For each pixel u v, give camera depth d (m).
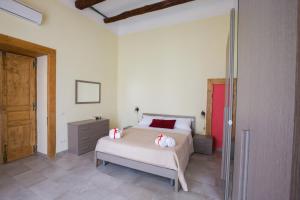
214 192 2.18
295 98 0.61
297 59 0.60
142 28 4.70
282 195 0.68
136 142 2.68
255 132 0.91
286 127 0.66
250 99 1.00
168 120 3.96
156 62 4.55
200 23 3.98
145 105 4.74
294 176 0.61
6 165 2.89
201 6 3.91
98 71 4.36
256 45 0.93
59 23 3.33
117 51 5.07
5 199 1.98
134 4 3.88
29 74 3.30
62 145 3.48
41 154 3.40
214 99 3.87
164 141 2.50
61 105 3.44
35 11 2.79
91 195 2.08
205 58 3.95
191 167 2.94
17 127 3.15
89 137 3.66
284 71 0.67
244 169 0.99
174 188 2.27
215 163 3.12
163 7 3.62
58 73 3.35
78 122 3.69
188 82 4.16
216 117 3.85
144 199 2.03
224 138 2.36
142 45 4.73
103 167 2.87
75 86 3.72
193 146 3.66
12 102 3.06
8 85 3.00
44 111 3.32
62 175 2.57
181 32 4.21
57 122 3.37
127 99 4.99
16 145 3.14
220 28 3.78
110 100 4.82
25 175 2.55
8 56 2.98
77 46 3.75
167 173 2.26
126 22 4.73
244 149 1.00
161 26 4.45
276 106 0.72
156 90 4.57
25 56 3.22
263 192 0.82
